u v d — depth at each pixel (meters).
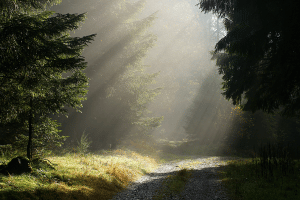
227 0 12.69
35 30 6.37
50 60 7.18
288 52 9.58
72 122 19.27
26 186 6.04
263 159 10.57
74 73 9.04
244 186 7.93
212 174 11.23
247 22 12.63
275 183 8.10
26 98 8.27
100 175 9.44
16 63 6.45
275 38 10.96
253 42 11.04
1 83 6.95
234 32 12.41
